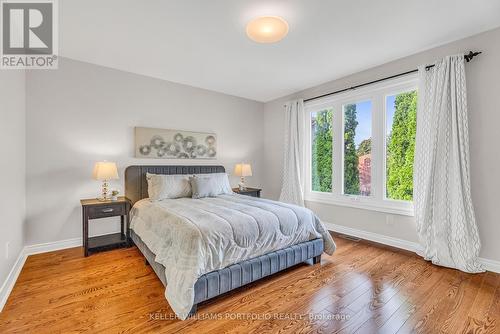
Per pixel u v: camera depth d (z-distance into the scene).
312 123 4.25
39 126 2.83
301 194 4.18
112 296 1.97
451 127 2.55
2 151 1.98
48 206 2.89
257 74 3.58
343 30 2.40
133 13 2.11
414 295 2.01
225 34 2.47
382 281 2.24
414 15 2.15
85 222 2.78
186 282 1.70
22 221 2.61
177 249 1.89
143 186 3.46
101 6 2.01
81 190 3.11
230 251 1.96
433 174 2.62
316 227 2.71
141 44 2.67
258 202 2.93
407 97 3.06
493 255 2.40
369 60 3.10
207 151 4.24
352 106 3.65
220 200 3.08
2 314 1.72
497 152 2.37
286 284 2.20
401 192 3.12
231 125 4.61
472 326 1.63
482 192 2.45
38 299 1.92
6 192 2.06
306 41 2.61
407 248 3.01
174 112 3.90
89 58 3.02
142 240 2.60
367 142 3.47
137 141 3.51
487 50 2.41
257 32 2.27
